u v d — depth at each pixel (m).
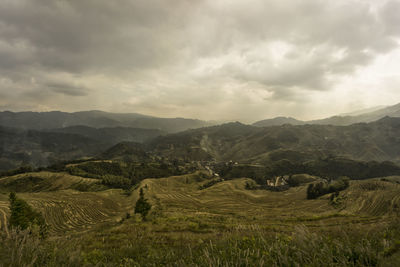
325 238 4.86
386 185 131.88
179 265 4.71
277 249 4.45
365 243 4.55
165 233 18.31
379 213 89.25
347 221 32.97
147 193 164.12
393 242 4.46
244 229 7.47
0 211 95.94
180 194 162.00
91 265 5.70
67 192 165.12
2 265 4.57
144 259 6.08
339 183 149.25
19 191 190.88
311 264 3.86
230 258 4.54
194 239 10.13
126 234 17.92
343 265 3.72
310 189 147.00
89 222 108.12
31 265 4.64
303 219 38.81
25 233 5.79
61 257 5.42
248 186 197.75
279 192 178.38
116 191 192.00
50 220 101.62
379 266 3.58
